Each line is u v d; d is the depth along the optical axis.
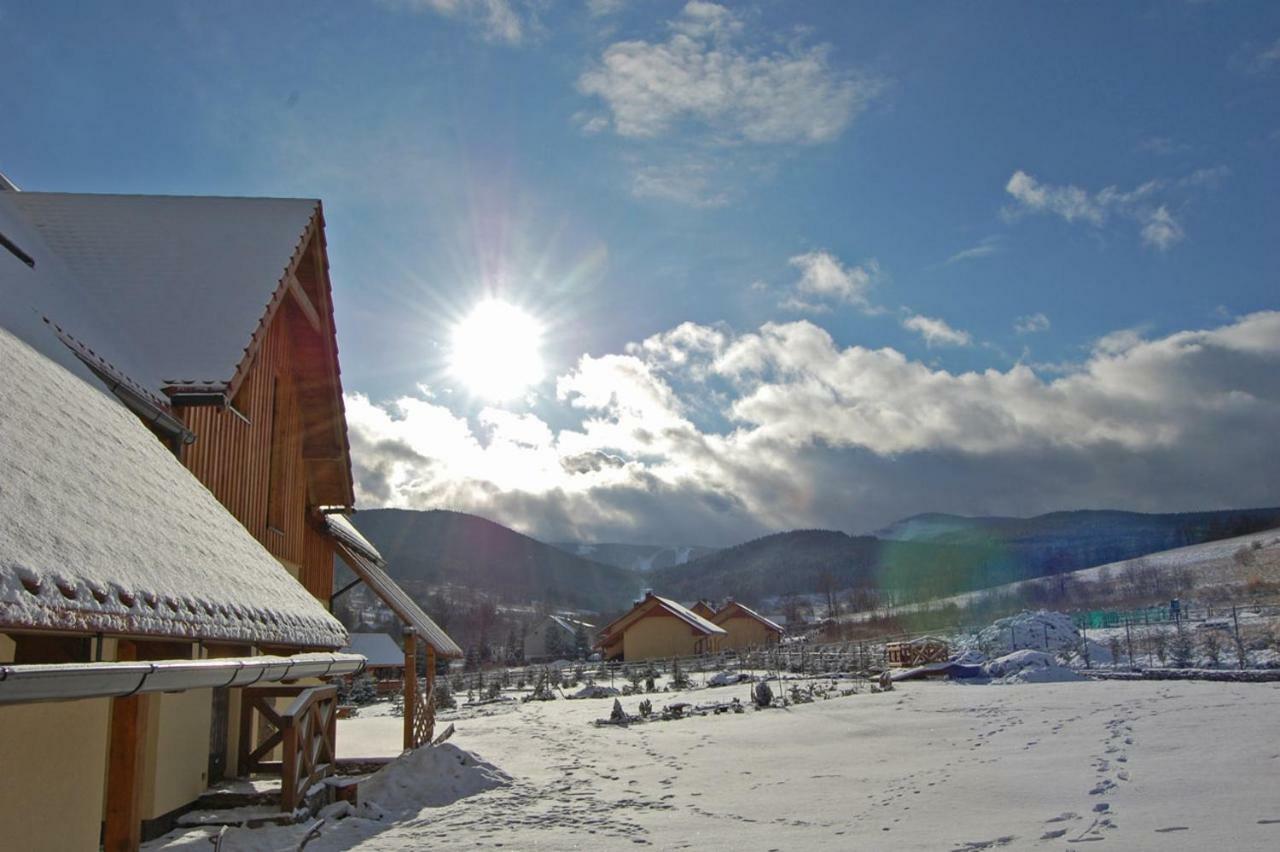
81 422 6.86
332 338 16.31
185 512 7.43
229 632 5.93
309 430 17.11
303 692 12.16
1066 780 11.62
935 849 8.58
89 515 5.34
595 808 12.55
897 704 23.86
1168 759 12.33
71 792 6.77
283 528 15.87
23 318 8.23
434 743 17.33
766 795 12.71
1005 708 20.91
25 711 6.20
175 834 10.59
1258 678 24.97
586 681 45.97
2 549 4.04
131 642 6.63
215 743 13.14
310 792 11.68
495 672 59.50
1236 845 7.51
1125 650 34.50
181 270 13.03
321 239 15.38
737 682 37.06
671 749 18.48
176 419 10.80
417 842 10.84
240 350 11.66
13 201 14.48
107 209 14.48
